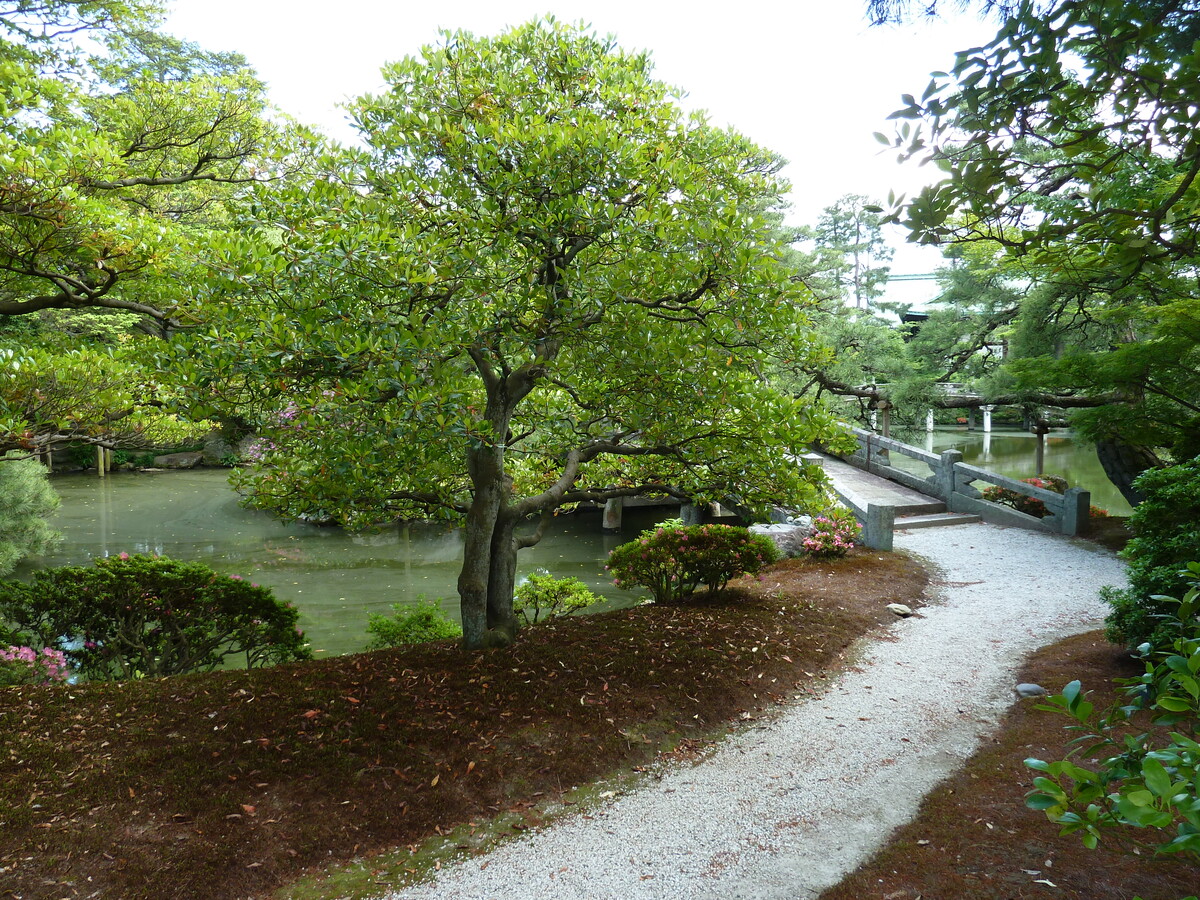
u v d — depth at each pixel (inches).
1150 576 208.8
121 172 310.3
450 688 216.5
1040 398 506.0
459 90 216.8
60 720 195.2
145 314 277.7
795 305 220.4
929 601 335.6
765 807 168.2
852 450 230.7
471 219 204.1
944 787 169.6
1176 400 382.6
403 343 173.2
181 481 942.4
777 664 249.9
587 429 263.1
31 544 525.3
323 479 221.0
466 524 257.0
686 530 325.4
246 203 193.2
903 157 84.1
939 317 604.7
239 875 145.4
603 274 213.2
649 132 223.6
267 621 278.4
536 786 178.7
